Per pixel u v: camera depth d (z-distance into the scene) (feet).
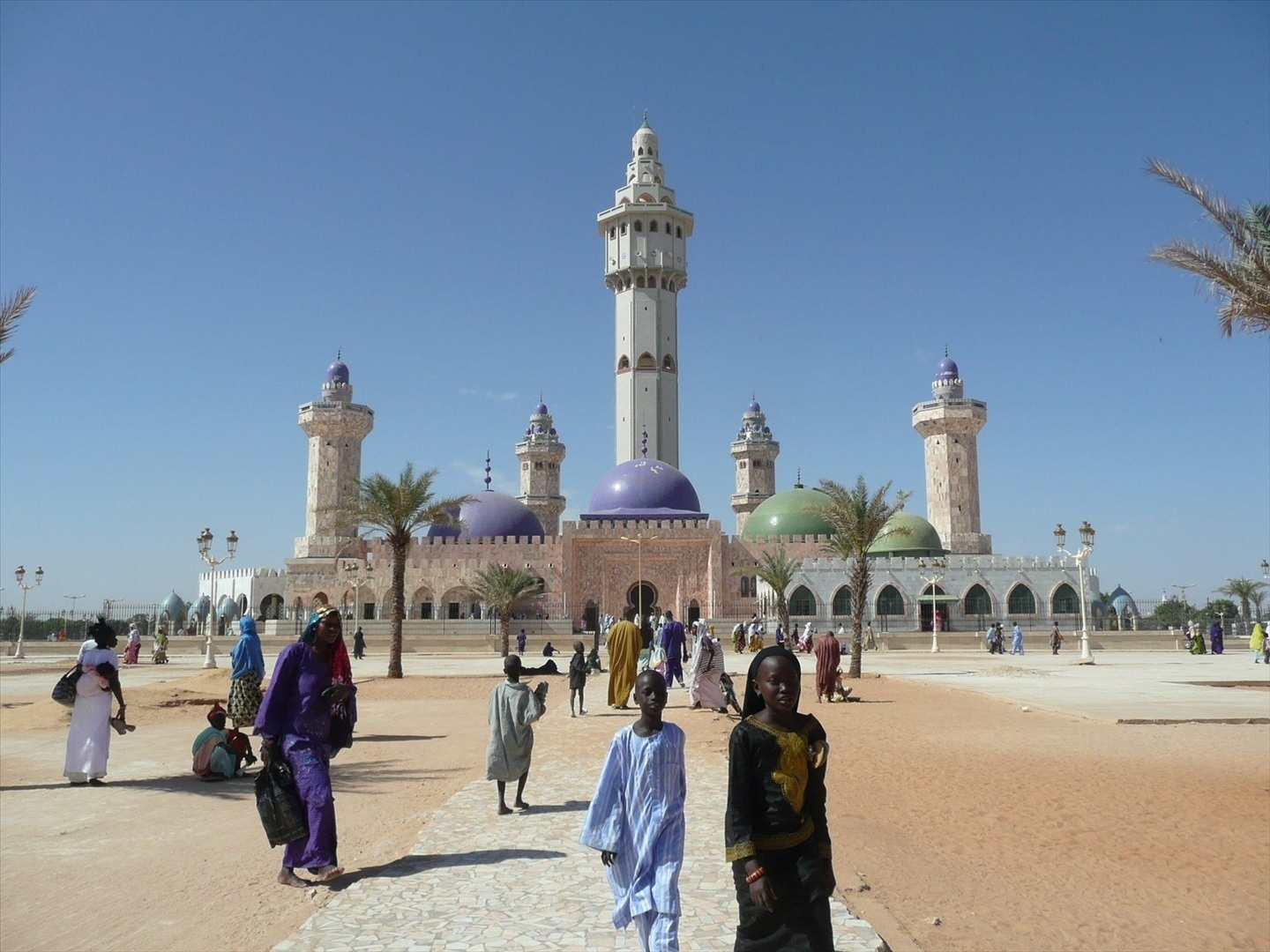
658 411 285.02
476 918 23.40
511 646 208.85
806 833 16.94
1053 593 247.09
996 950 23.44
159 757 54.75
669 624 94.12
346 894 25.52
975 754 53.11
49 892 27.99
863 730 63.87
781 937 16.48
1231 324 55.67
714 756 49.34
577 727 62.80
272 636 222.48
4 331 54.39
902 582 245.86
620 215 289.33
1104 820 36.94
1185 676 116.57
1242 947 23.95
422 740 60.80
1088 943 24.04
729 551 262.47
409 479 123.44
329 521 298.97
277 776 27.99
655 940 19.06
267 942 23.34
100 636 47.06
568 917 23.44
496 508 281.74
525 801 38.09
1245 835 34.71
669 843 19.84
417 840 31.63
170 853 32.55
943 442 301.22
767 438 374.02
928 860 31.19
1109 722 66.59
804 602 245.24
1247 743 57.31
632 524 260.42
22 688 108.58
